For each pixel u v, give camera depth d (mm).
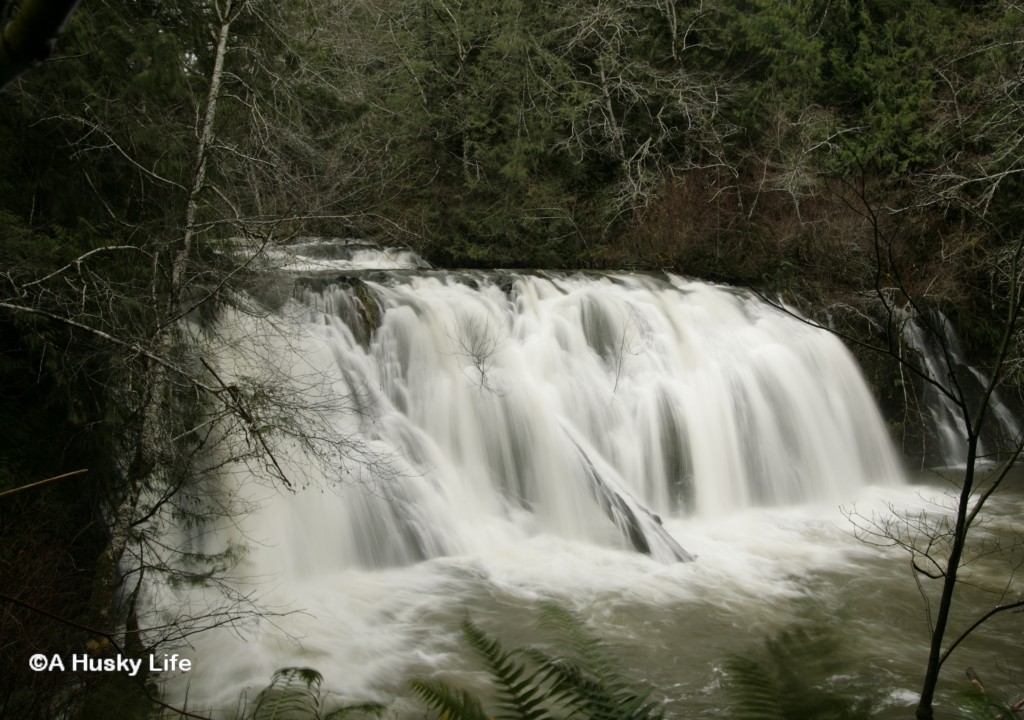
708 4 25094
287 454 11055
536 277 16703
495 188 23375
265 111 12359
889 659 8875
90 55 10703
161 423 9109
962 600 10633
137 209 10969
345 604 10344
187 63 12289
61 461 9609
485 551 12305
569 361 15352
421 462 13047
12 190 9891
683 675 8680
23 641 6348
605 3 24906
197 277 9727
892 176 21891
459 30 24312
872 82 23344
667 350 16109
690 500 14914
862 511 14703
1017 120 20047
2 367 9281
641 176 23109
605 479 13258
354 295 14000
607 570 11711
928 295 19391
